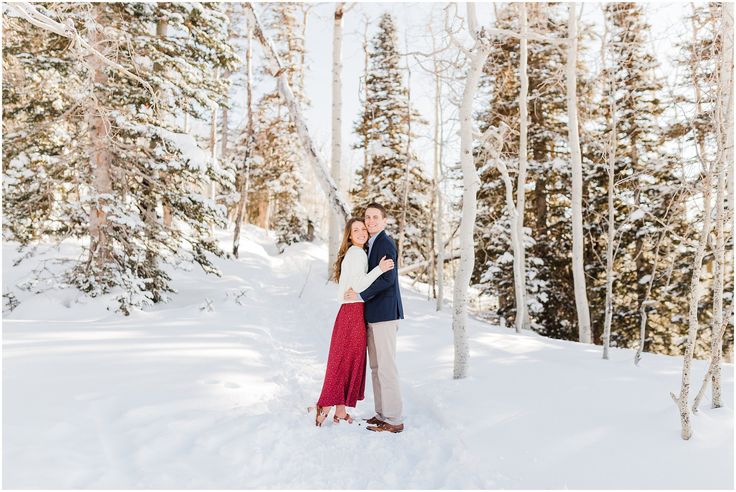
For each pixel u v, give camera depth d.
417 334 6.77
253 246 20.77
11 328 5.18
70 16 6.73
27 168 7.96
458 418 3.36
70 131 8.94
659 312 11.58
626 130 10.23
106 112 7.29
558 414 3.28
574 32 8.77
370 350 3.73
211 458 2.62
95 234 8.24
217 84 11.75
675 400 2.81
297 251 21.75
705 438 2.77
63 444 2.49
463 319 4.40
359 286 3.54
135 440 2.68
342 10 10.87
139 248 8.54
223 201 18.62
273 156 24.28
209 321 6.73
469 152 4.51
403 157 17.52
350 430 3.39
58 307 7.36
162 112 9.17
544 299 12.08
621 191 9.65
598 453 2.70
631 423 3.05
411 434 3.32
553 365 4.74
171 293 10.14
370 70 18.64
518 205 10.28
